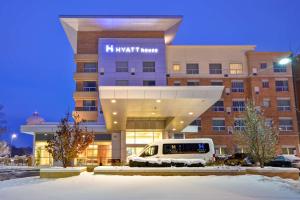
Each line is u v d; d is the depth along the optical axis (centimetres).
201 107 2789
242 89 5675
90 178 1844
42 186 1588
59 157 2206
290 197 1291
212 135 5494
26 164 4772
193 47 5709
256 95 5594
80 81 5216
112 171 1981
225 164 2414
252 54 5716
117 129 4169
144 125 3953
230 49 5769
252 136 2123
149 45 5216
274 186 1578
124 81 5097
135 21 5191
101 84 5044
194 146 2492
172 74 5594
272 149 2108
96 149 4475
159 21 5194
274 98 5622
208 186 1561
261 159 2097
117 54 5162
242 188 1515
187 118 3394
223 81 5659
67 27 5341
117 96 2383
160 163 2061
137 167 2009
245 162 2656
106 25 5253
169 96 2416
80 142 2250
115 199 1240
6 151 6488
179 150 2478
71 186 1585
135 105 2673
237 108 5594
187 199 1228
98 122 4706
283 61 2177
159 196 1298
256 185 1602
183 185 1588
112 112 3008
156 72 5147
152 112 3053
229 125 5531
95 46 5300
